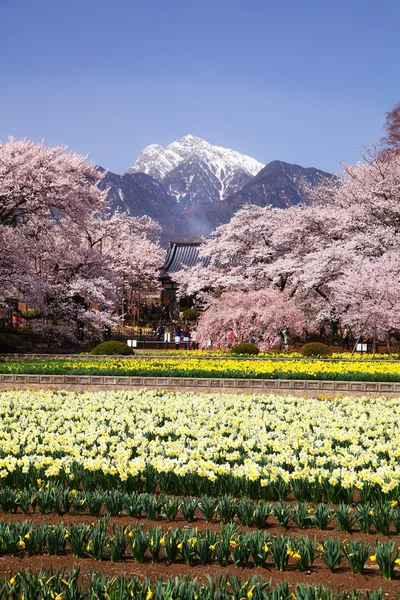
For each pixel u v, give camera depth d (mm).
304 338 43312
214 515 8625
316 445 11117
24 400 16938
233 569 6828
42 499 8570
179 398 17797
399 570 6891
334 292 36906
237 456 10250
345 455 9852
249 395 19578
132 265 64938
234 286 45250
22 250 38219
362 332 34469
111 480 9547
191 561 6906
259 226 46188
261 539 6961
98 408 16328
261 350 37250
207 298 45688
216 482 9445
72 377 22141
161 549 7434
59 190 37688
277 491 9203
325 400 18328
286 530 8000
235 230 47000
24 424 13445
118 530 7668
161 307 66625
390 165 40906
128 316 63250
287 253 45188
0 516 8500
